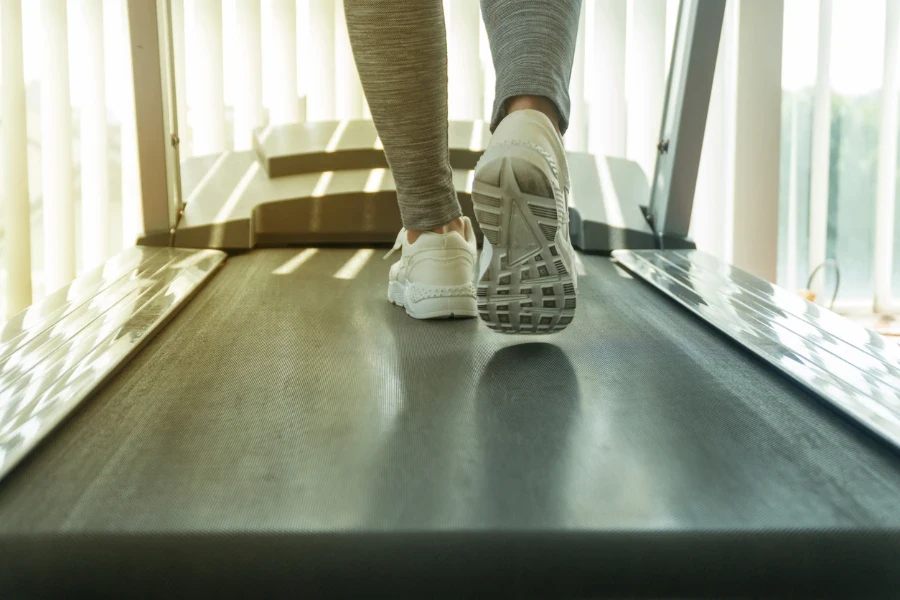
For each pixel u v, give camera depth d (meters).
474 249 1.42
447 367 1.12
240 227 2.01
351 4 1.12
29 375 1.06
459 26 2.62
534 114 1.05
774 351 1.16
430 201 1.30
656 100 2.66
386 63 1.15
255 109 2.60
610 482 0.78
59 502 0.75
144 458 0.84
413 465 0.81
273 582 0.70
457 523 0.70
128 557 0.70
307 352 1.19
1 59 2.33
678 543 0.70
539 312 1.12
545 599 0.70
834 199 2.68
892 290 2.69
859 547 0.70
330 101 2.64
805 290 2.62
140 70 1.90
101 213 2.51
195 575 0.70
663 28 2.63
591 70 2.64
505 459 0.83
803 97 2.62
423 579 0.69
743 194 2.63
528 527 0.70
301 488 0.77
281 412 0.96
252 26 2.56
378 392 1.02
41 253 2.50
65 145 2.44
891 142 2.56
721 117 2.63
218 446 0.86
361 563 0.69
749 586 0.70
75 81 2.48
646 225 2.11
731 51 2.59
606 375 1.09
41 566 0.69
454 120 2.45
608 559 0.69
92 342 1.19
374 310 1.43
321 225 2.11
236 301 1.50
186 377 1.08
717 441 0.88
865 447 0.87
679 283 1.62
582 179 2.27
